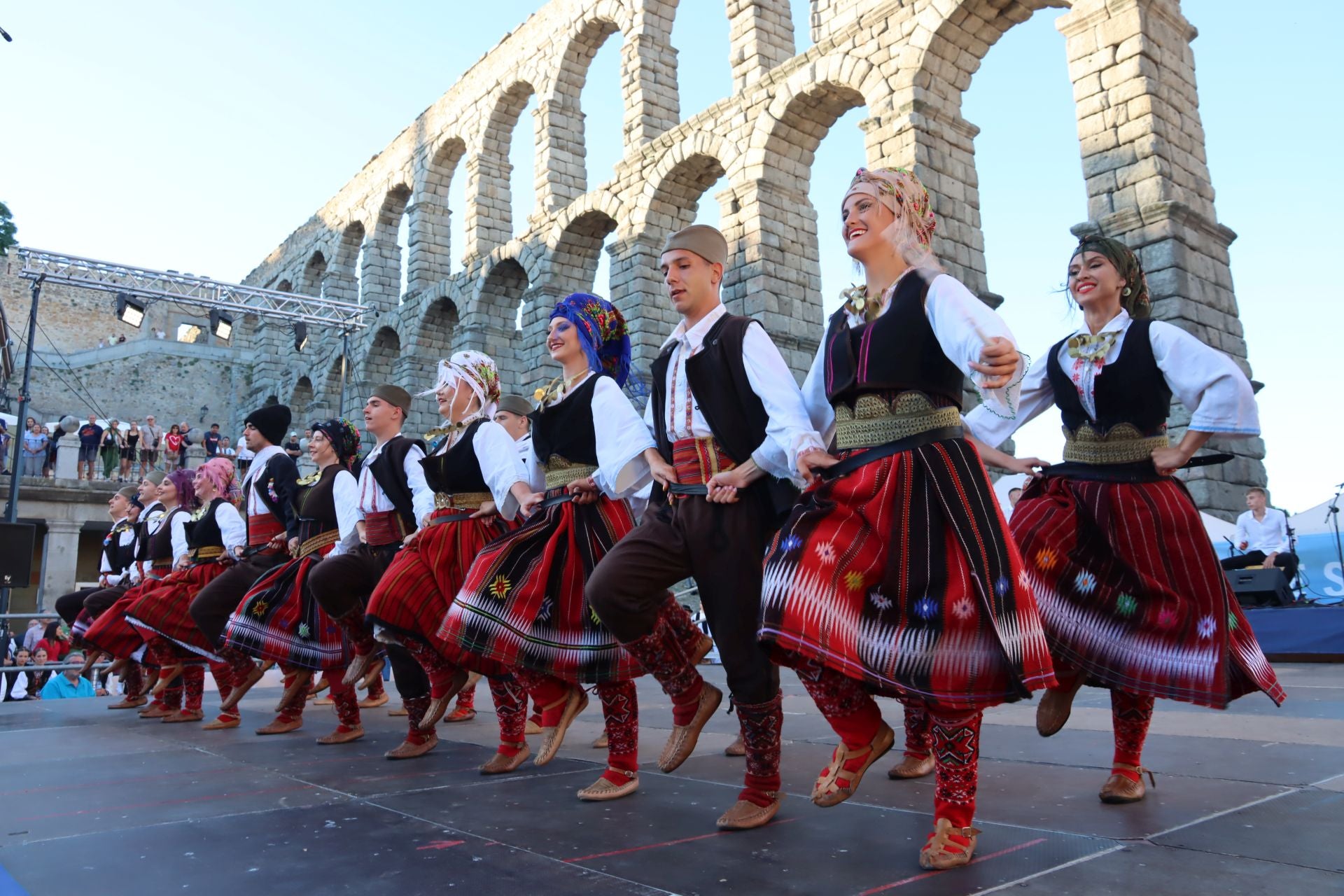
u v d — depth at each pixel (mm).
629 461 3303
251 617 5027
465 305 24938
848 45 15742
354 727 4938
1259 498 9570
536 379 21672
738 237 17328
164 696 6445
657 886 2186
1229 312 12453
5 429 20734
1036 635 2227
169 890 2312
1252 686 2844
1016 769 3432
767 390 2740
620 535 3479
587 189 22953
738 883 2188
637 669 3246
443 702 4207
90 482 21219
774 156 17219
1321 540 10367
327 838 2771
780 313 16812
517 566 3494
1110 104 12562
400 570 4160
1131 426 2984
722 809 2990
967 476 2303
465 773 3838
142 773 4082
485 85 25609
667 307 19516
